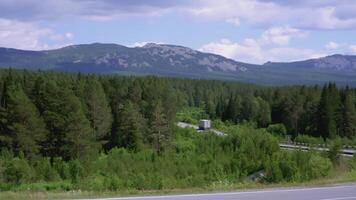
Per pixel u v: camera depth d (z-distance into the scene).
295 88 160.25
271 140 73.62
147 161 79.94
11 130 87.94
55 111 92.44
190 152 90.06
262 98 170.62
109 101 123.81
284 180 31.91
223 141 88.12
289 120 137.25
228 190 20.80
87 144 90.00
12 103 89.31
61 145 89.94
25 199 17.25
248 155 70.12
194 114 176.75
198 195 19.02
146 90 125.81
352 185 22.92
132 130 103.62
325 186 22.52
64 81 113.94
